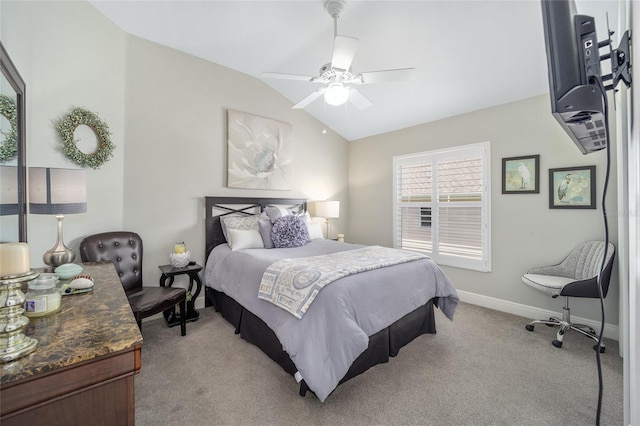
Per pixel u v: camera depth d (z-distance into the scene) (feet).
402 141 14.15
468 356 7.52
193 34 9.40
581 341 8.32
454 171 12.23
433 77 10.11
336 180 16.03
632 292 2.70
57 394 2.30
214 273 9.98
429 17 7.64
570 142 9.36
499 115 10.88
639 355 2.38
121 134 9.18
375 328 6.34
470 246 11.73
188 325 9.41
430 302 8.78
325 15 8.08
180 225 10.51
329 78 7.66
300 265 7.27
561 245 9.52
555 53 2.42
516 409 5.57
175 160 10.36
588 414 5.43
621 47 2.67
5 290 2.38
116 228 9.07
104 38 8.64
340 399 5.85
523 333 8.89
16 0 6.35
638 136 2.36
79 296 4.12
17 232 5.40
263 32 9.14
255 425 5.17
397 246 14.26
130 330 2.94
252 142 12.29
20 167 5.51
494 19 7.38
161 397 5.88
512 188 10.53
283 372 6.79
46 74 7.34
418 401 5.80
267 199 12.82
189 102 10.66
